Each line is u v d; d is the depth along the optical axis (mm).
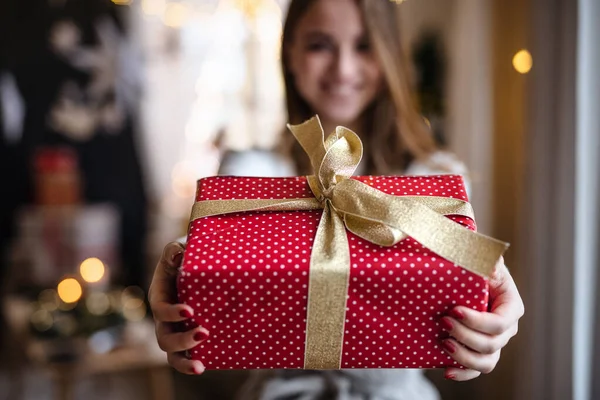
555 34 1509
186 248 730
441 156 1148
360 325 722
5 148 3234
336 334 724
